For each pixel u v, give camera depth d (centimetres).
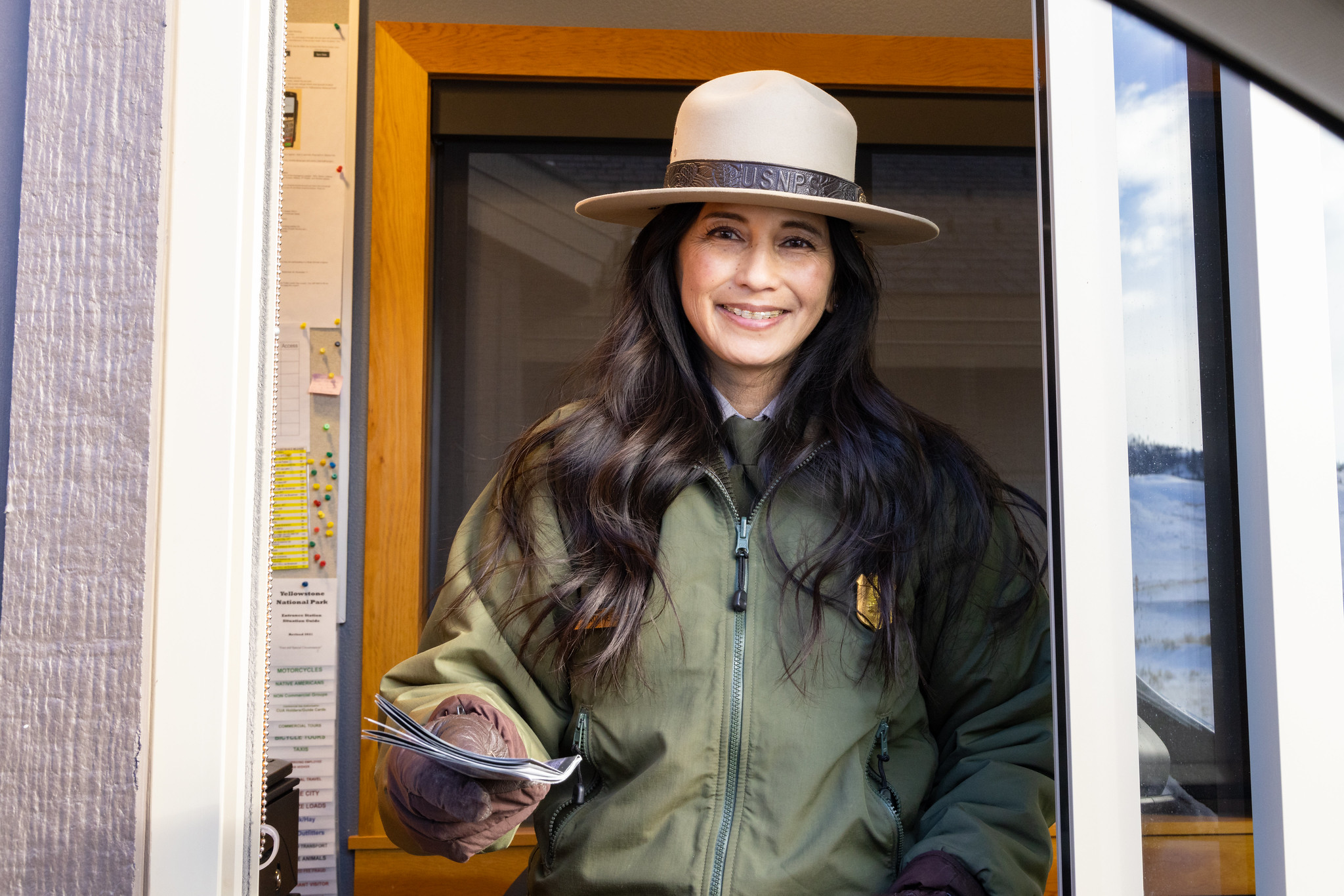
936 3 257
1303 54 66
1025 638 118
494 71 252
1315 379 79
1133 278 79
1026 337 261
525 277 261
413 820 87
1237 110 80
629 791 104
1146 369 78
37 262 70
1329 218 80
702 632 107
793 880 101
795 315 114
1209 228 80
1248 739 77
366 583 250
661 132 257
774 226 114
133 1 71
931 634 118
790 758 104
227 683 69
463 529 125
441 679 110
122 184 71
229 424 70
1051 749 112
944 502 119
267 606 73
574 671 111
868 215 116
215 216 71
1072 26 79
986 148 262
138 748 68
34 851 68
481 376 260
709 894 100
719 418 120
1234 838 76
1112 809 76
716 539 112
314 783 246
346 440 253
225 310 71
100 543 69
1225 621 77
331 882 245
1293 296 79
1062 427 77
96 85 71
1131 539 77
